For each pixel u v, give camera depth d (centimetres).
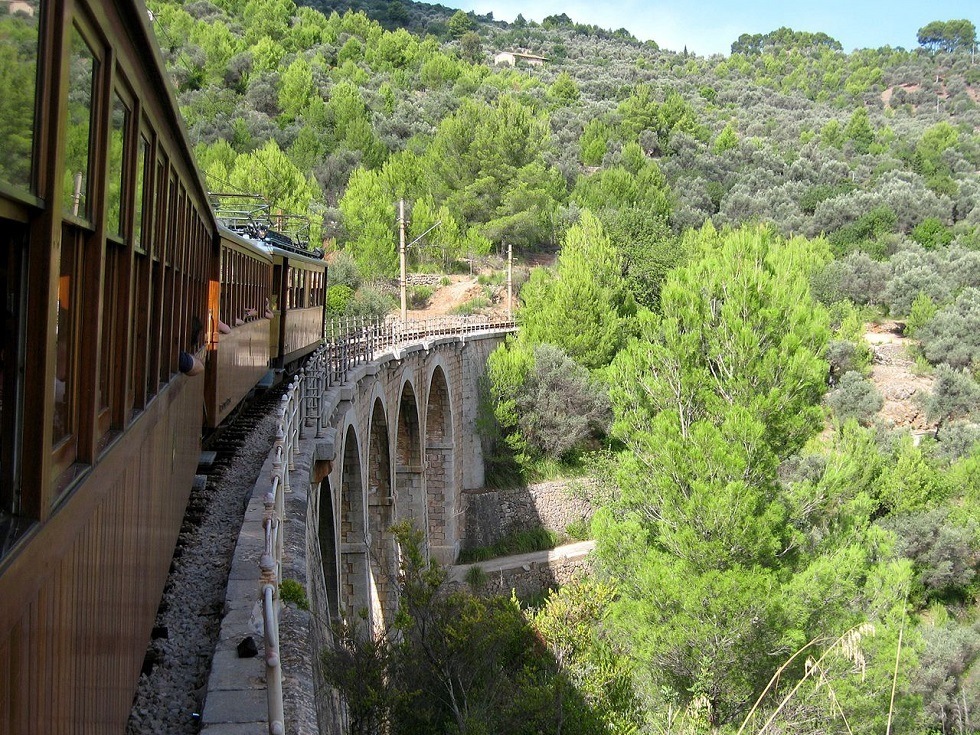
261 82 8488
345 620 1310
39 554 288
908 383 4944
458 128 6875
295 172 5672
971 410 4566
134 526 523
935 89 16212
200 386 1038
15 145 252
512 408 4128
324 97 8756
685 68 17525
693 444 1766
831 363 5056
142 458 554
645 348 2005
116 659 463
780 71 17925
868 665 1584
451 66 11744
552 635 1548
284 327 2009
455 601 1392
